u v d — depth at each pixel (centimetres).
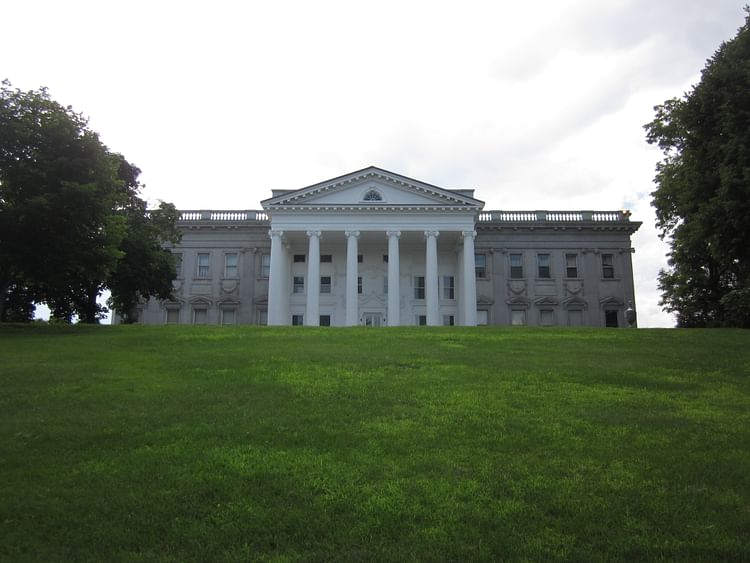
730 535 670
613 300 5816
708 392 1357
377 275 5784
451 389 1364
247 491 787
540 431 1042
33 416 1123
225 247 5972
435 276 5231
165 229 4581
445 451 939
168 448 947
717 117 2391
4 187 2567
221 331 2664
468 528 688
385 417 1128
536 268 5897
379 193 5381
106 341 2234
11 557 630
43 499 761
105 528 691
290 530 691
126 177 4247
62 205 2522
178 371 1591
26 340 2217
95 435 1009
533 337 2436
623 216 6041
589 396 1305
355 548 650
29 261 2650
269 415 1141
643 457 913
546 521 707
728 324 3978
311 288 5222
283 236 5459
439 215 5325
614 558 623
